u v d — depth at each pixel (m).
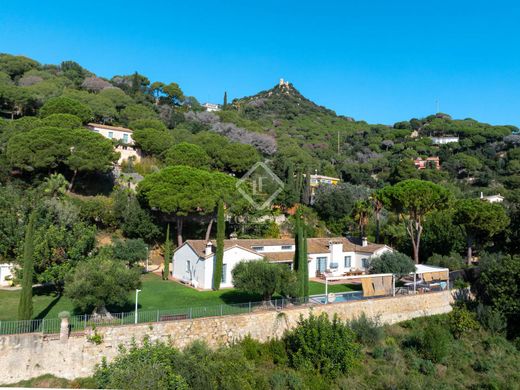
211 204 45.34
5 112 74.00
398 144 126.56
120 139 69.56
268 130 126.81
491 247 47.88
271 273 26.98
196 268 37.25
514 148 106.19
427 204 44.97
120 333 20.72
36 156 47.75
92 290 21.81
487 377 25.38
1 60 93.94
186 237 50.28
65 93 78.75
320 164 101.12
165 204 43.62
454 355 27.66
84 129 53.84
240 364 19.66
